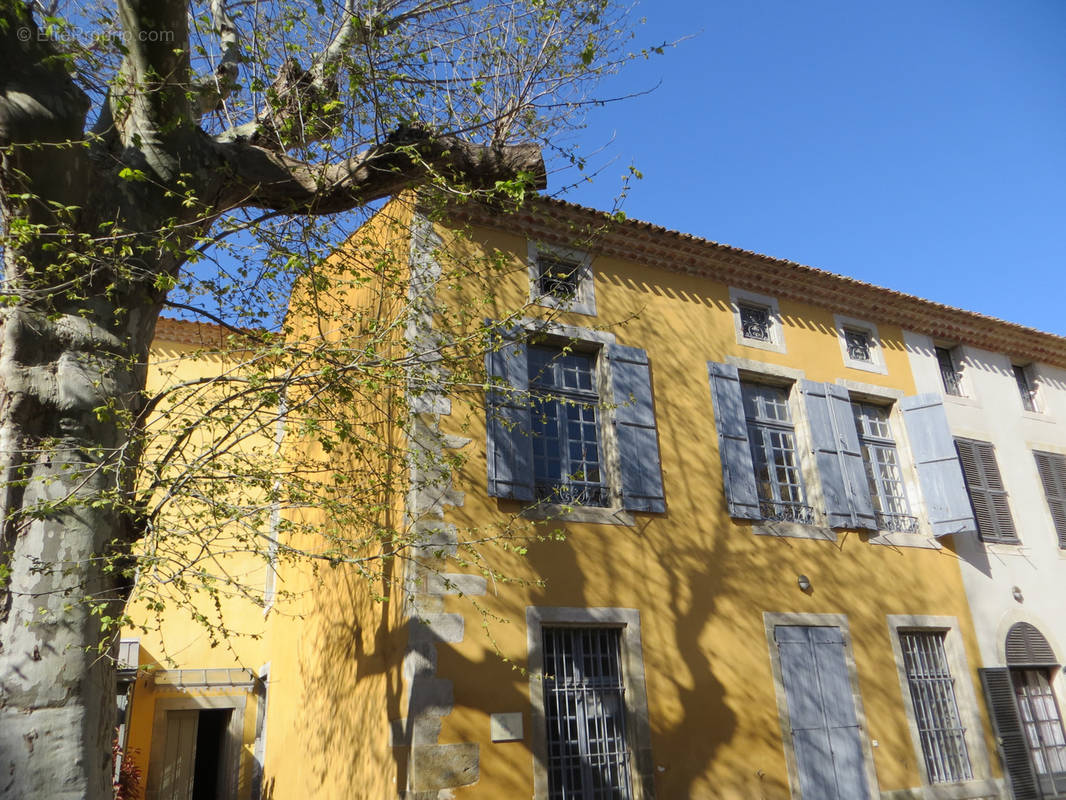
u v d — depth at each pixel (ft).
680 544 29.04
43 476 15.06
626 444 29.25
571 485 28.27
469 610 24.13
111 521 15.74
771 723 28.12
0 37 15.48
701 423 31.71
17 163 15.64
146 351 17.88
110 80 18.13
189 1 18.48
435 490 24.99
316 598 32.99
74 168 16.43
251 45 22.04
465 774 22.38
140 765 34.71
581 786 24.64
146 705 35.63
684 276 34.32
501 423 26.27
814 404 34.88
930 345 40.63
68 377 15.78
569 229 31.24
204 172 18.97
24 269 15.88
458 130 21.44
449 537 24.62
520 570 25.48
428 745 22.15
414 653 22.95
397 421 22.90
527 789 23.13
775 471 33.60
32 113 15.44
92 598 14.55
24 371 15.64
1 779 13.03
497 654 24.03
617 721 25.96
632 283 32.68
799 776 27.84
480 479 26.05
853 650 31.14
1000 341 42.73
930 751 31.73
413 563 23.93
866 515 33.78
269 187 20.08
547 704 25.07
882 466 36.63
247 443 34.45
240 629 38.93
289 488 20.13
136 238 17.26
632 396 28.02
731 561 29.91
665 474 29.86
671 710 26.37
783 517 32.73
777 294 36.65
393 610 24.77
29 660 13.80
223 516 18.08
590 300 31.12
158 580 16.46
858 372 37.40
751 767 27.09
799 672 29.55
